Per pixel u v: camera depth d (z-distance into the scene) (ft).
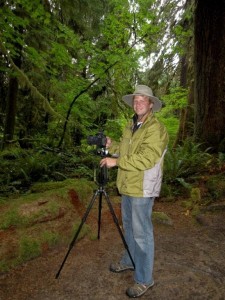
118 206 16.53
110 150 10.78
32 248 11.62
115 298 9.54
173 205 18.43
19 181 21.97
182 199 19.11
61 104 33.45
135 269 9.83
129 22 27.61
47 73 35.63
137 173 8.93
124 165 8.76
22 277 10.47
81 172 26.37
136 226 9.34
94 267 11.31
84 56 37.19
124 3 26.71
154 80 41.91
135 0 26.71
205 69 25.38
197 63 25.94
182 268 11.32
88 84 32.81
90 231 14.02
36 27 32.58
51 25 30.17
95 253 12.43
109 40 29.30
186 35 28.68
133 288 9.57
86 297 9.54
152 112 9.39
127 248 10.09
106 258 12.03
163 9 33.68
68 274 10.78
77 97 31.37
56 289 9.89
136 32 28.45
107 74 31.81
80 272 10.94
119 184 9.68
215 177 20.13
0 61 31.65
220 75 25.07
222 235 14.16
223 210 16.78
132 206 9.24
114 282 10.40
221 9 23.79
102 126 37.40
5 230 11.74
